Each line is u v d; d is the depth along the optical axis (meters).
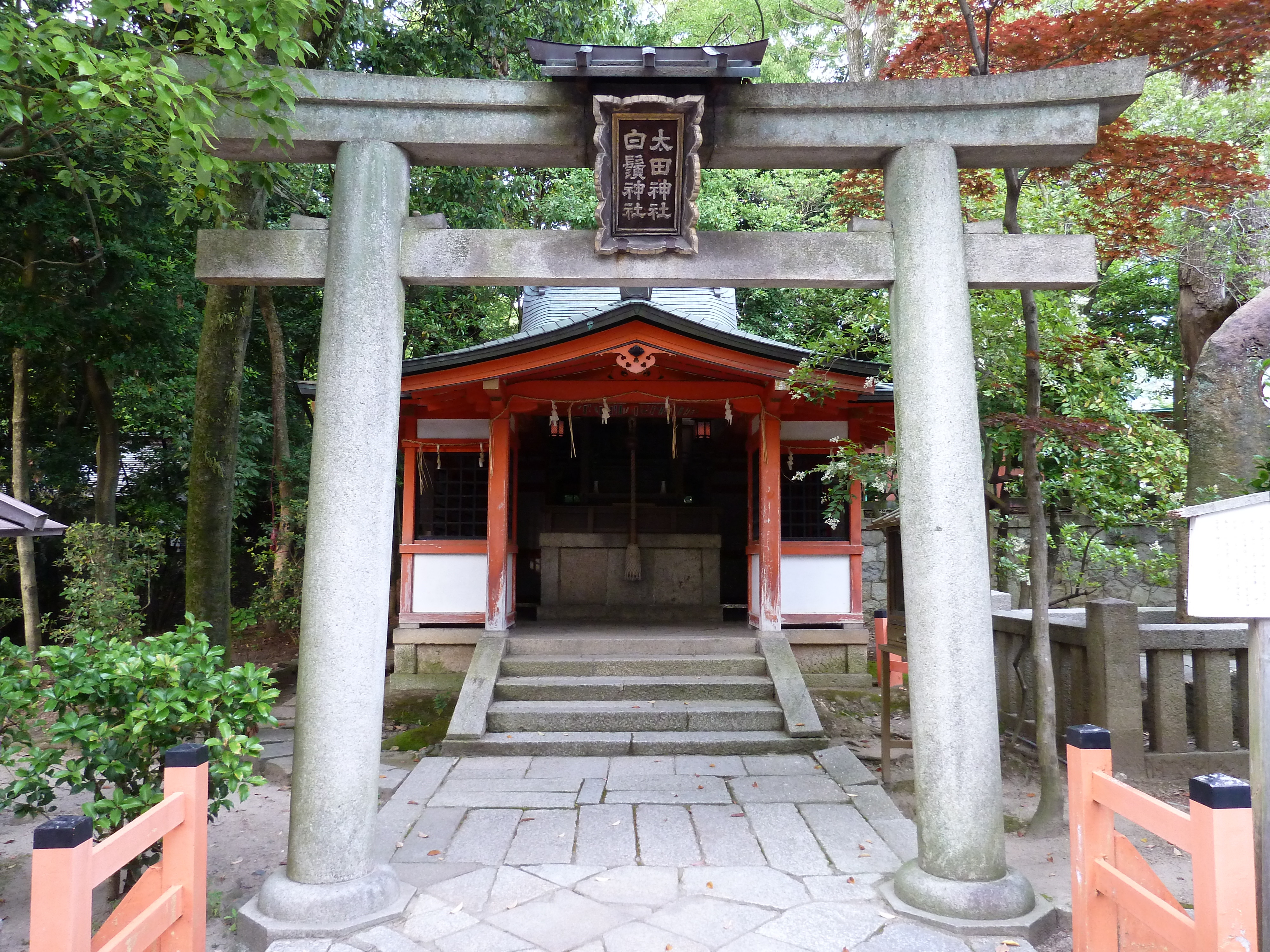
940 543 3.25
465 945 2.88
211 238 3.41
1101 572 9.69
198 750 2.52
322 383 3.31
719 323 9.73
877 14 6.06
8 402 10.53
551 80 3.37
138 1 3.02
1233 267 7.18
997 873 3.11
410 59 8.55
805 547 8.09
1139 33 3.96
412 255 3.47
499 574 7.41
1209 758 4.70
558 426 7.73
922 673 3.25
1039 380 4.38
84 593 8.02
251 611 11.31
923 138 3.46
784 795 4.64
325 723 3.15
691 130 3.29
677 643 7.09
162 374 9.38
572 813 4.34
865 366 6.69
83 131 3.92
